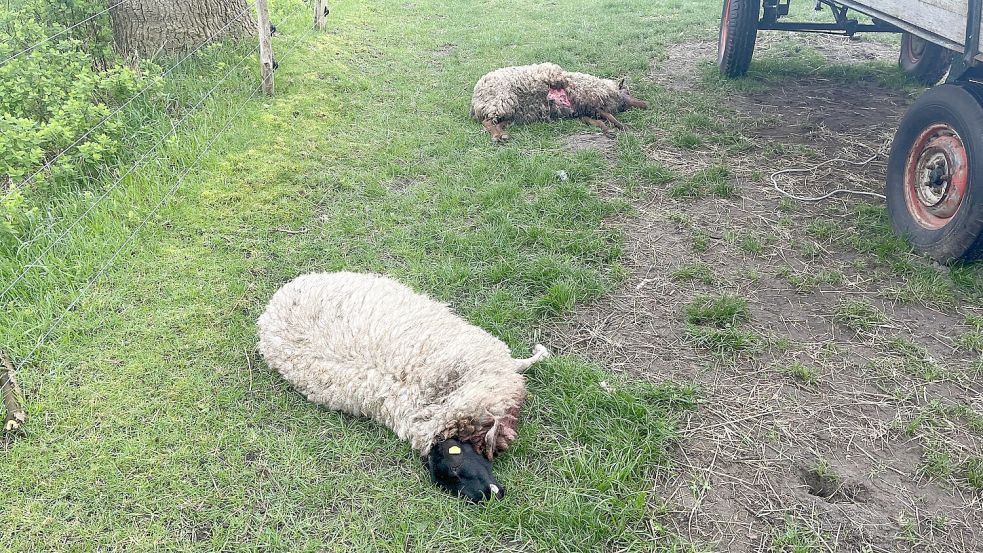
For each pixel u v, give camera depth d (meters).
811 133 6.93
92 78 6.06
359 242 5.12
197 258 4.87
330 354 3.53
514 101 7.04
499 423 3.14
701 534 2.91
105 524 2.98
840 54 9.79
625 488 3.07
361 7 12.43
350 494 3.09
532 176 5.99
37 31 6.52
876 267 4.74
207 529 2.96
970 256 4.46
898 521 2.96
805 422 3.48
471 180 5.99
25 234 4.77
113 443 3.36
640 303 4.43
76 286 4.48
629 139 6.78
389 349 3.46
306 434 3.42
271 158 6.30
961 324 4.15
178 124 6.43
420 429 3.22
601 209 5.49
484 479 3.03
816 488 3.15
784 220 5.35
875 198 5.63
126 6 7.58
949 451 3.29
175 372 3.81
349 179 6.02
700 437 3.39
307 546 2.86
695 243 5.04
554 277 4.61
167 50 7.78
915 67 8.36
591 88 7.23
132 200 5.36
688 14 12.33
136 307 4.34
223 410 3.56
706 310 4.23
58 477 3.18
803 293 4.51
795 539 2.87
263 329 3.86
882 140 6.75
